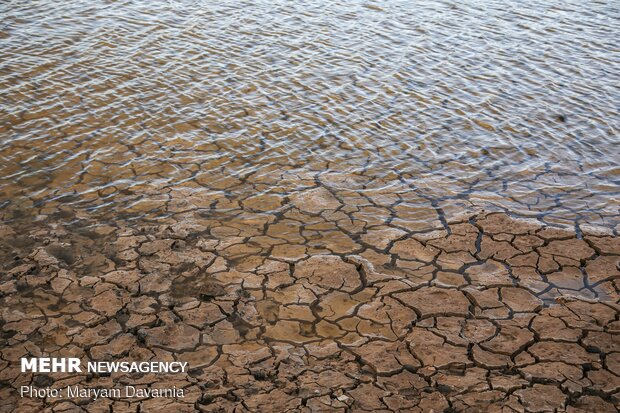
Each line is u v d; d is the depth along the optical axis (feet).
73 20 33.04
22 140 22.43
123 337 14.53
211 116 24.41
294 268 16.81
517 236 18.25
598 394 13.30
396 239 18.04
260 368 13.78
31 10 34.27
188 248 17.48
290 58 29.25
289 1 36.70
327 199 19.77
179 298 15.72
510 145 23.11
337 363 13.96
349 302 15.71
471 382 13.53
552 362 14.06
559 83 27.71
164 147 22.36
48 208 19.02
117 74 27.35
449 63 29.27
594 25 34.55
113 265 16.80
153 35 31.37
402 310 15.48
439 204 19.71
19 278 16.21
